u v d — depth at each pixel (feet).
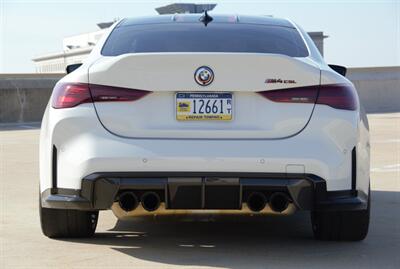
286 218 19.07
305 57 14.99
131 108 13.76
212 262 13.91
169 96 13.80
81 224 15.56
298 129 13.79
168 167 13.52
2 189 24.58
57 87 14.51
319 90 13.94
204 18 16.61
